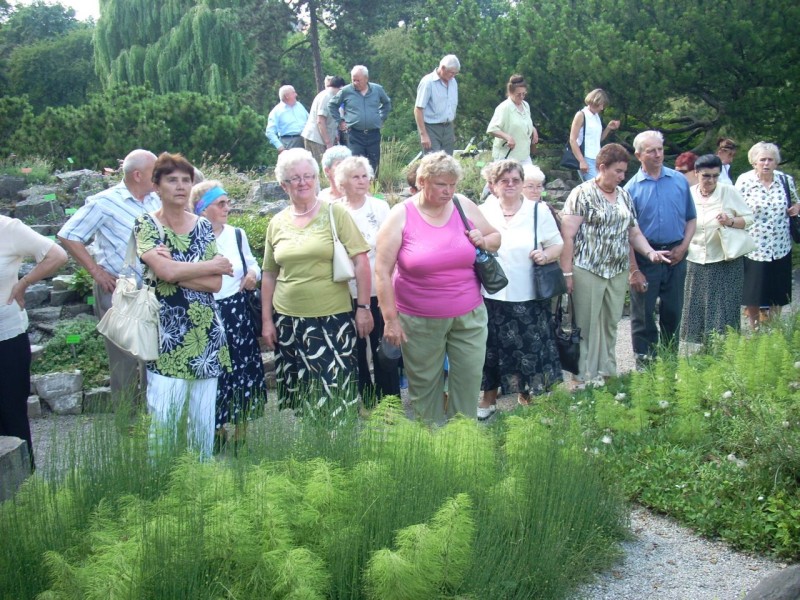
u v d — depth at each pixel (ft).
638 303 22.76
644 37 45.24
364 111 37.78
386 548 10.08
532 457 13.58
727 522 13.96
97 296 19.60
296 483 11.71
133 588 9.34
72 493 11.58
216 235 18.21
